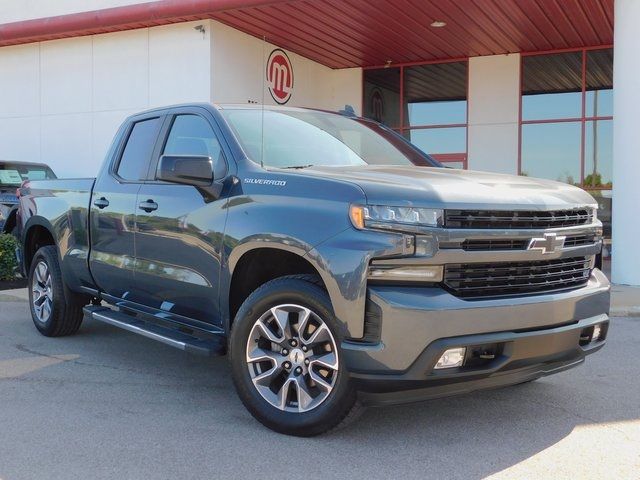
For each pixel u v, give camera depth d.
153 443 3.84
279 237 3.84
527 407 4.52
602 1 12.92
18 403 4.57
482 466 3.54
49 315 6.41
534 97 16.56
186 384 5.04
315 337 3.75
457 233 3.53
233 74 15.06
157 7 14.12
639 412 4.45
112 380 5.13
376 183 3.70
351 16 13.85
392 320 3.43
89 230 5.67
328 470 3.47
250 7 13.23
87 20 15.06
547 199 3.97
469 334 3.49
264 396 3.99
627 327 7.44
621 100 10.38
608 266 14.30
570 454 3.71
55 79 16.78
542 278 3.91
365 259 3.48
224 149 4.52
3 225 11.29
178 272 4.64
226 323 4.33
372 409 4.43
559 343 3.80
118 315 5.50
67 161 16.78
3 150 17.64
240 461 3.58
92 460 3.60
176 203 4.68
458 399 4.68
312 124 5.14
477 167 17.09
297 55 16.98
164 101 15.21
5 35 16.31
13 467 3.52
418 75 17.70
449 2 12.95
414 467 3.51
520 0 12.86
